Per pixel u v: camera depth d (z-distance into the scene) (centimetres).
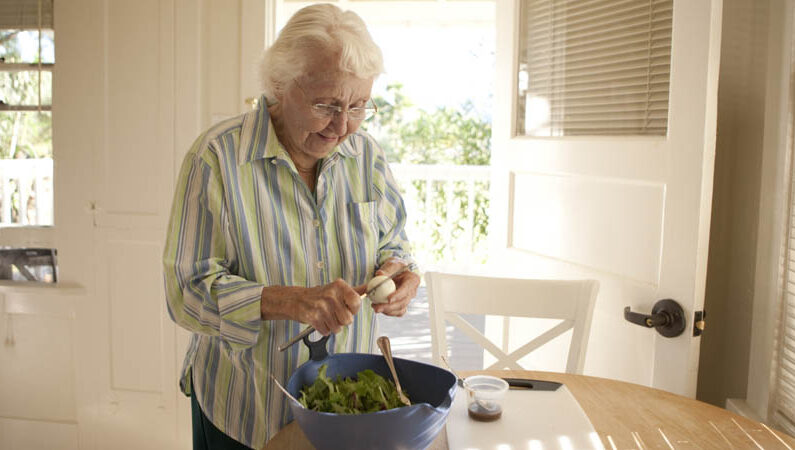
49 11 251
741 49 188
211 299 120
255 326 117
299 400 113
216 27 249
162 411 265
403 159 758
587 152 204
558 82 223
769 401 173
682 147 169
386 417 96
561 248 219
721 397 200
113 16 249
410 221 556
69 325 266
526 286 180
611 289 196
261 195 126
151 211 255
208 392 136
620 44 195
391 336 441
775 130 172
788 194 166
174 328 260
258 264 127
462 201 555
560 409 129
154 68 250
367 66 115
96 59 251
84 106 253
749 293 186
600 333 203
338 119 119
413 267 144
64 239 260
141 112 252
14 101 255
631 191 187
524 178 239
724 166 196
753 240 184
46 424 271
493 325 263
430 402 119
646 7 186
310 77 114
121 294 260
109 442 269
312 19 116
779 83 170
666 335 172
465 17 568
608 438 118
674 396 139
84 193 257
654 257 180
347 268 137
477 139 755
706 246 166
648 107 187
